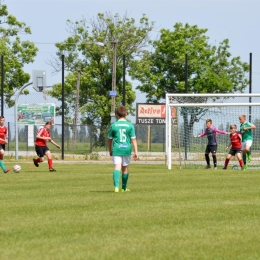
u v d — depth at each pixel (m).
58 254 13.81
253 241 15.40
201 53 103.19
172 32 105.31
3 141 43.12
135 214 19.92
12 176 38.69
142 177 37.38
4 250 14.27
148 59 106.44
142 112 89.69
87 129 86.62
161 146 93.00
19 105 80.88
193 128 56.78
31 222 18.30
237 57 106.94
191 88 101.94
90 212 20.42
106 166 53.28
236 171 44.59
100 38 111.88
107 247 14.63
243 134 47.50
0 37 101.44
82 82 109.62
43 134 45.34
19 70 100.38
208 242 15.27
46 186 30.94
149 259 13.36
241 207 21.67
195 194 26.39
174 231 16.80
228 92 102.19
